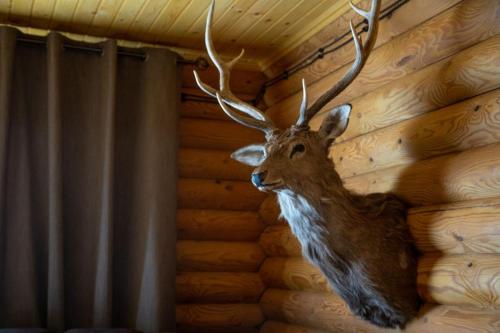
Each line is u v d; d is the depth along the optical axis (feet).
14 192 15.60
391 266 11.20
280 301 16.19
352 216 11.28
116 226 16.57
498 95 10.16
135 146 16.98
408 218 11.64
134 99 17.16
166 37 17.19
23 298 15.23
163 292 16.05
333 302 13.79
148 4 15.23
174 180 16.71
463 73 10.84
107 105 16.40
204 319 16.89
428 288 10.94
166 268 16.20
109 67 16.49
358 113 13.71
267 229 17.70
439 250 10.96
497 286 9.46
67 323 15.71
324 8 15.15
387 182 12.41
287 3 15.01
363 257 11.19
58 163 15.71
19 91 16.01
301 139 11.34
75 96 16.53
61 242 15.46
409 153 12.09
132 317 16.20
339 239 11.22
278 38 16.93
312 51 16.42
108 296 15.58
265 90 18.51
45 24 16.40
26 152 15.81
